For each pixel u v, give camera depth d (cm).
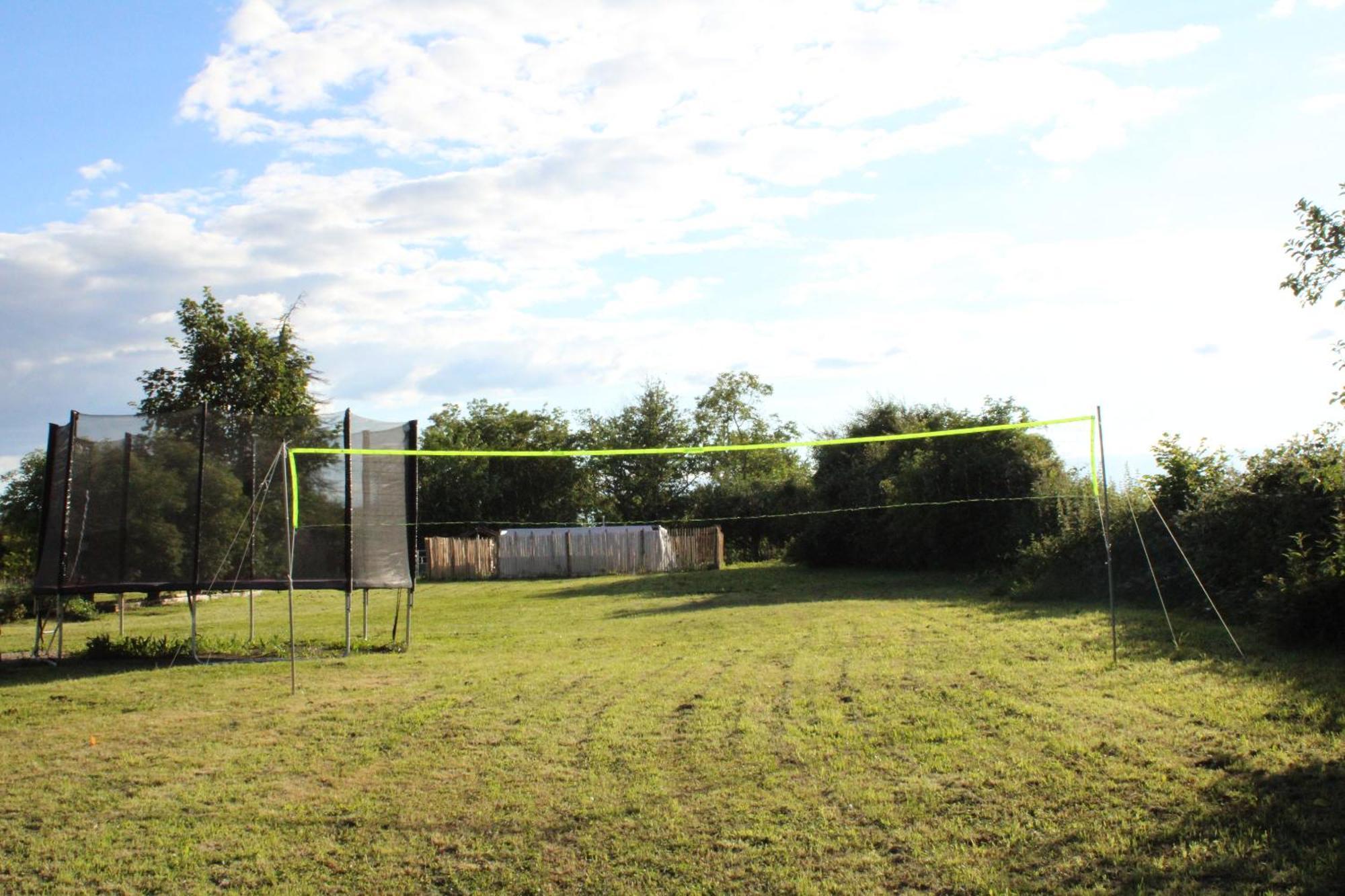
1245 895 412
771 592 2136
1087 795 546
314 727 820
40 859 529
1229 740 624
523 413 5181
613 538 3491
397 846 530
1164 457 1504
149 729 841
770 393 5444
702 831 529
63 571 1281
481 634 1527
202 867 511
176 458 1291
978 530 2336
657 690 914
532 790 612
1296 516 1171
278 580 1291
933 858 476
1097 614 1311
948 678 898
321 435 1330
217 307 2150
